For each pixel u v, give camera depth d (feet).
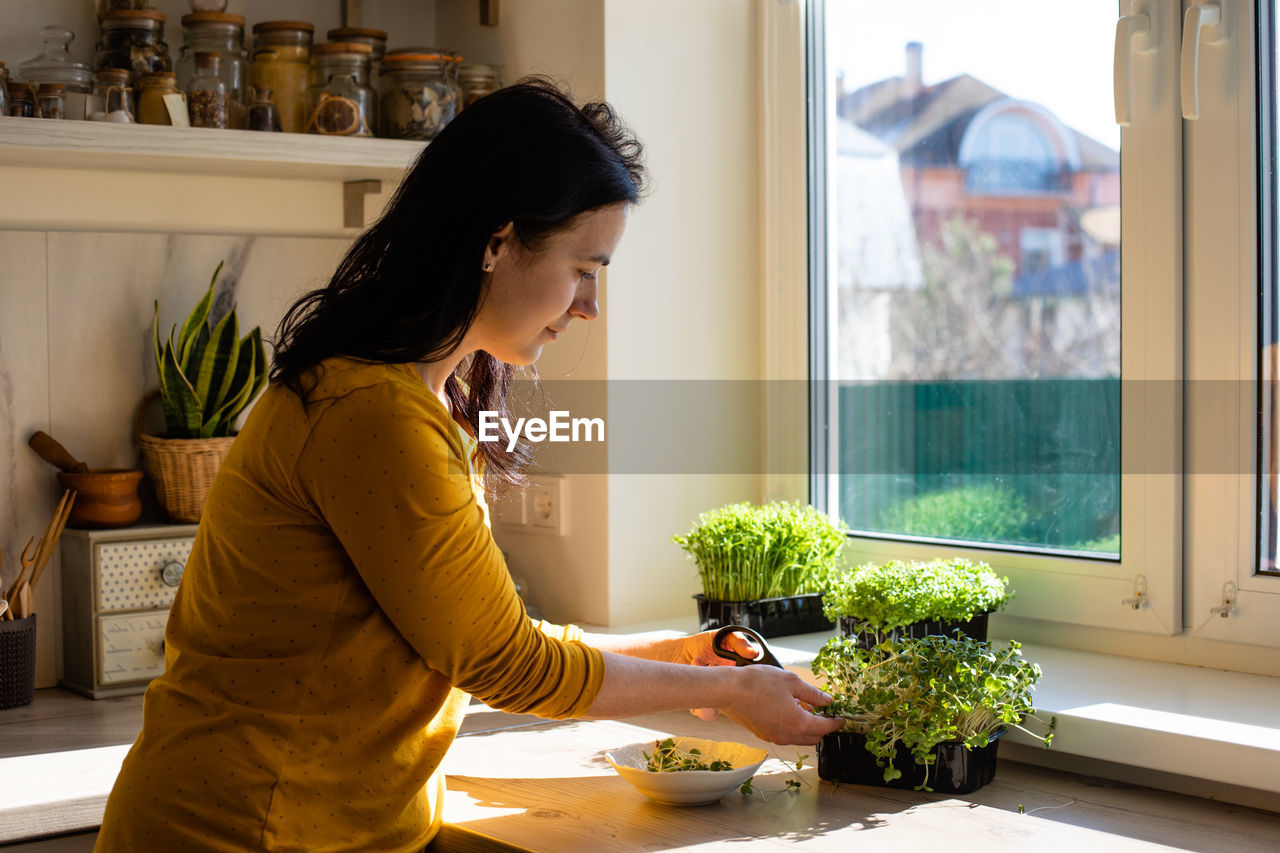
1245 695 4.76
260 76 6.26
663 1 6.55
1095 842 3.72
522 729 5.18
